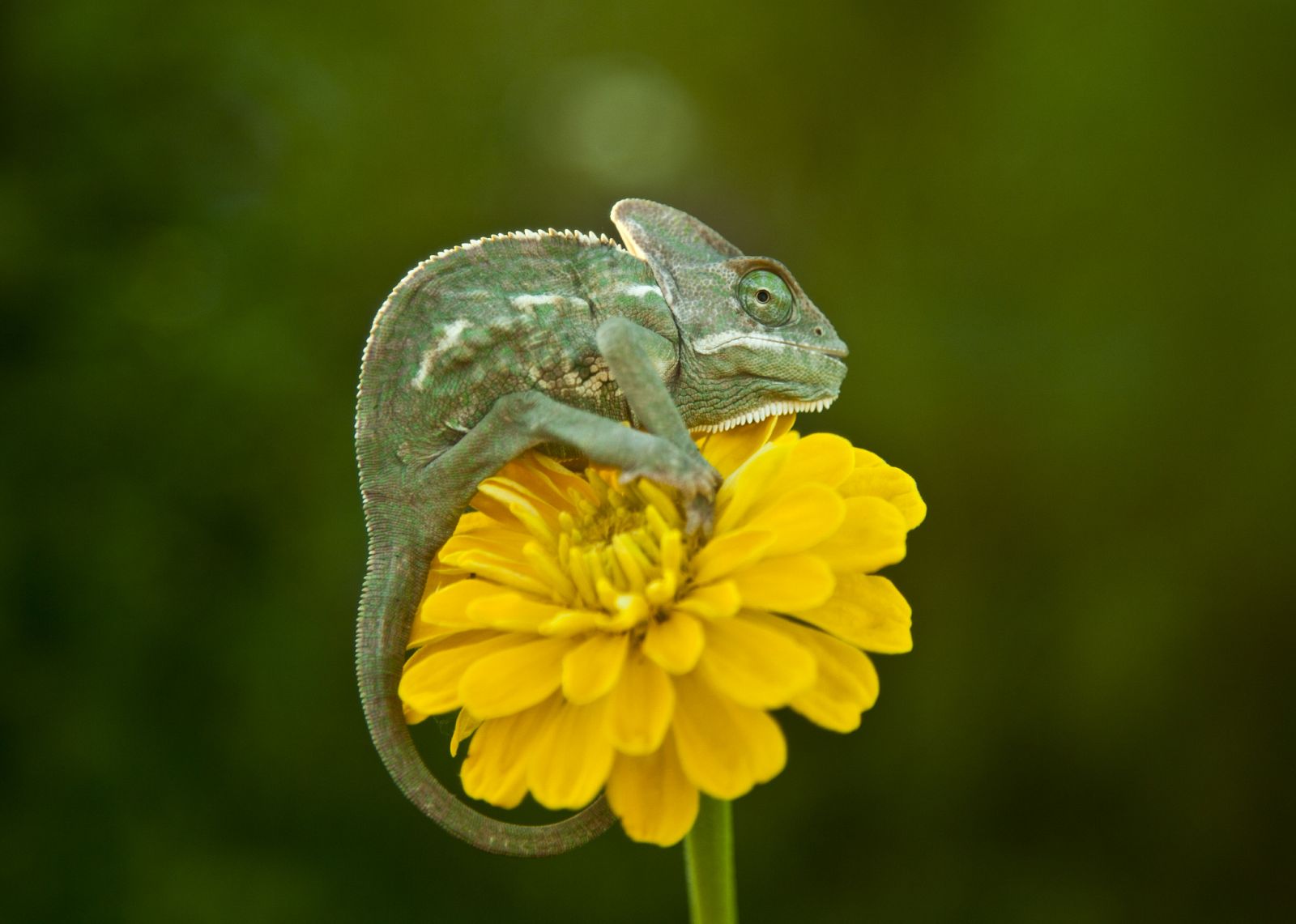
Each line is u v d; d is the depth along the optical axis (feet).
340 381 3.85
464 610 1.84
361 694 1.87
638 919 3.50
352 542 3.61
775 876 3.65
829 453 1.86
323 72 4.08
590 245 1.91
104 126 3.55
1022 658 3.93
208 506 3.50
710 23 5.57
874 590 1.83
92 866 3.18
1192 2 4.12
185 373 3.45
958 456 4.16
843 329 4.48
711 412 1.92
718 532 1.84
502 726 1.83
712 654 1.80
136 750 3.30
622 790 1.80
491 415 1.87
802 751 3.80
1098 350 4.07
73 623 3.30
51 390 3.37
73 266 3.47
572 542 1.85
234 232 3.72
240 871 3.28
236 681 3.45
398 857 3.48
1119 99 4.23
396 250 4.28
